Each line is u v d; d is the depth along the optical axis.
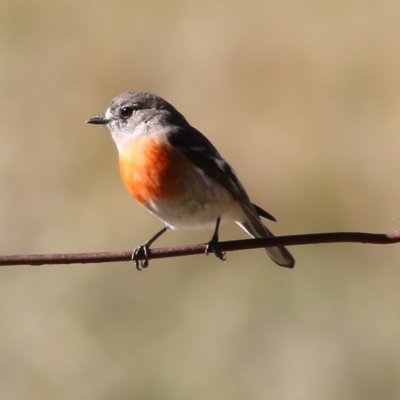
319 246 14.41
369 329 13.38
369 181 14.95
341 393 12.84
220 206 9.85
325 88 15.63
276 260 9.78
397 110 15.37
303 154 15.20
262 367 13.12
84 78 15.96
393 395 12.80
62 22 16.44
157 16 16.38
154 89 15.82
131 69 15.95
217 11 16.31
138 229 14.67
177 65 15.95
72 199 15.02
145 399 12.70
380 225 14.71
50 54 16.17
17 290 13.73
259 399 12.80
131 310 13.62
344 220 14.85
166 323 13.53
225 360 13.16
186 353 13.17
